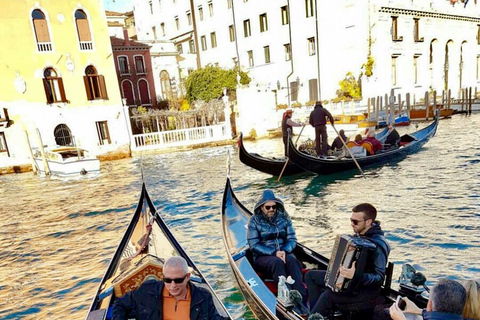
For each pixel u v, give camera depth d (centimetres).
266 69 2919
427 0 2719
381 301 284
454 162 1091
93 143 2050
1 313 476
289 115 1125
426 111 2147
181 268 249
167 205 961
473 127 1753
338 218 736
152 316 260
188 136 2188
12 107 1858
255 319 407
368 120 2058
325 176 1097
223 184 1150
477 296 200
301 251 442
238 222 589
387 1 2430
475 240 565
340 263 268
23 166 1889
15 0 1825
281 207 423
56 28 1933
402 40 2566
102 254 659
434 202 756
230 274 531
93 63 2031
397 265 509
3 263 654
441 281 206
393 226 648
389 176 1016
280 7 2717
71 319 449
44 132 1927
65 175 1619
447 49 3036
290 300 316
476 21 3198
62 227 849
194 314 259
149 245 475
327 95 2577
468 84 3253
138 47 2764
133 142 2141
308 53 2631
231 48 3145
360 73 2388
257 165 1086
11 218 968
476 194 780
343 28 2427
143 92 2812
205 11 3262
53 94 1969
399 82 2612
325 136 1155
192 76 2716
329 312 295
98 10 2028
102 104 2061
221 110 2345
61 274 586
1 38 1812
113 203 1038
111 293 354
